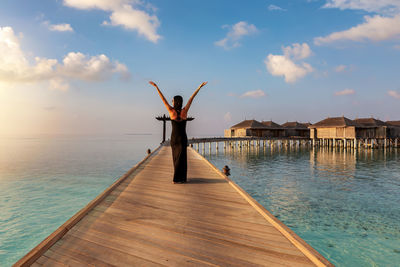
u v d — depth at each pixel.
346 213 10.34
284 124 63.69
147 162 8.84
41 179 20.73
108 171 25.09
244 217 3.08
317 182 16.73
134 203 3.65
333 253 7.05
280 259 2.06
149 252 2.17
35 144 88.62
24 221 10.98
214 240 2.42
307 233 8.38
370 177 18.52
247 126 51.03
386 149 46.53
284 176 19.17
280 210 10.77
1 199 14.66
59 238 2.40
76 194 15.85
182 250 2.21
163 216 3.09
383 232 8.41
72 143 99.62
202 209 3.38
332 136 46.78
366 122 48.25
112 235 2.51
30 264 1.92
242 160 31.53
